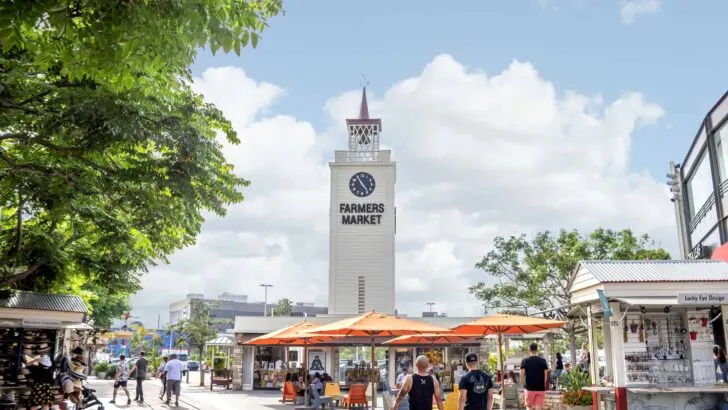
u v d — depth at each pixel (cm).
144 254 2238
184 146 1339
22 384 1906
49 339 2231
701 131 2777
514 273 3834
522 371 1477
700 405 1527
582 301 1709
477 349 3675
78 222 2078
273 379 3819
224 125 1507
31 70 1254
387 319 1934
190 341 5544
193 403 2691
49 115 1257
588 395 1750
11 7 633
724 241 2500
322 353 3772
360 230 4731
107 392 3209
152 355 5884
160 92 1304
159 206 1485
